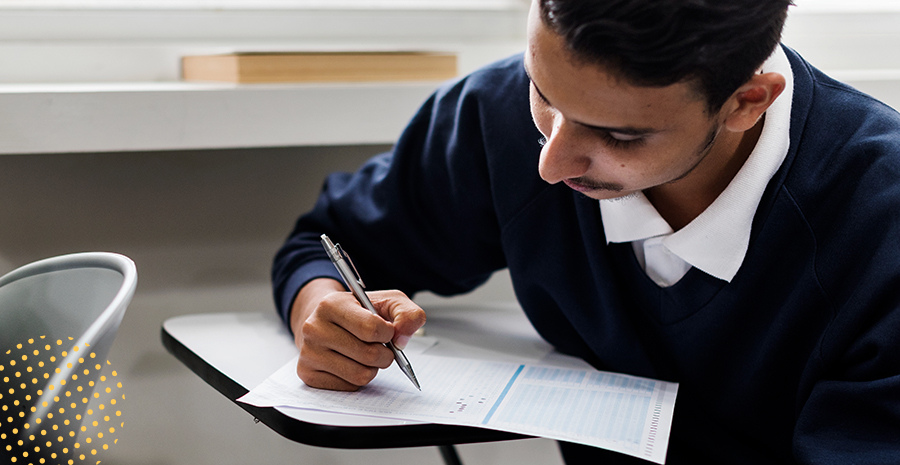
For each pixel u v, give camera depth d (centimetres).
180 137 104
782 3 56
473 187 92
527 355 86
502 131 87
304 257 95
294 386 71
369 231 97
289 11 133
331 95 111
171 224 123
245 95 106
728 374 78
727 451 80
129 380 124
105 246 120
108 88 102
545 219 86
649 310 81
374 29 138
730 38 53
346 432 61
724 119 60
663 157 58
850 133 70
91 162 117
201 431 130
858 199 67
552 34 54
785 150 70
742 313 75
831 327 68
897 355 63
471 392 71
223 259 127
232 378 75
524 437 61
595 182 62
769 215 71
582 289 85
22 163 113
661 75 52
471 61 140
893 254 63
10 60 114
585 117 56
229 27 130
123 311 63
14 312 75
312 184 131
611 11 50
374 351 70
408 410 65
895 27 136
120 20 122
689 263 75
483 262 98
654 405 69
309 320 73
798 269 71
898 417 60
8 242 114
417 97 116
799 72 74
